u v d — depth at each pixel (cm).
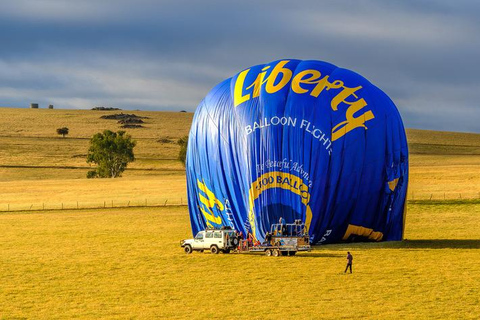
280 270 4341
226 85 5481
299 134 4903
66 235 6662
